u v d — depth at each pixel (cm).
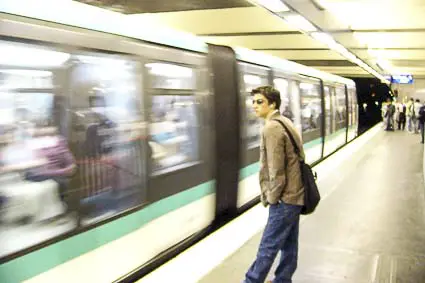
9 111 327
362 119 4419
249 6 983
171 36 546
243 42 1539
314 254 518
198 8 1019
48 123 361
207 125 626
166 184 523
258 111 389
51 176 362
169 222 532
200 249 534
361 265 486
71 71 385
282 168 376
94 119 409
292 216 385
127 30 463
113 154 434
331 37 1127
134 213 462
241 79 735
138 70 475
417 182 955
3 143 322
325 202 766
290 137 381
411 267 482
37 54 352
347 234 591
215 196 653
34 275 346
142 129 478
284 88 967
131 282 463
